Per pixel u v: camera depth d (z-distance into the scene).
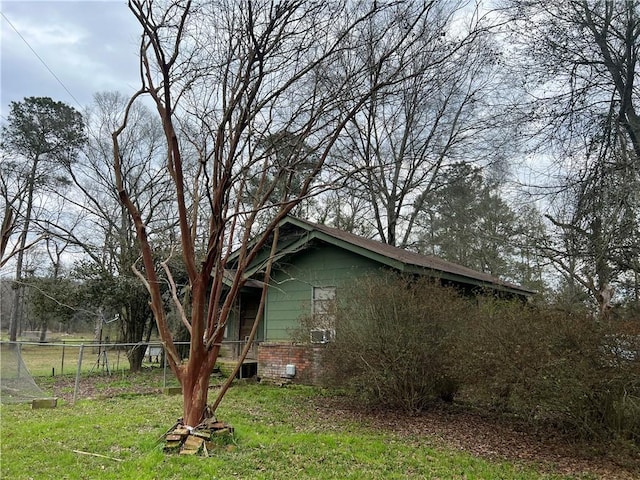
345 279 10.89
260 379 11.72
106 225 20.94
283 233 12.44
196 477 4.64
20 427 6.56
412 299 7.95
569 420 6.16
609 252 9.19
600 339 5.75
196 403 5.72
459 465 5.46
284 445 5.91
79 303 15.38
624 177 8.88
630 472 5.42
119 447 5.62
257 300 14.80
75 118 20.62
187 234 5.62
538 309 6.77
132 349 14.90
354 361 8.20
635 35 9.71
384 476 4.97
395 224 22.89
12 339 30.39
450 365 7.57
